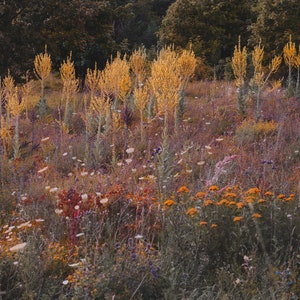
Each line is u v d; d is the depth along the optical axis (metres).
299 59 16.02
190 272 4.19
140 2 49.59
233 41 34.50
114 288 3.80
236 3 34.16
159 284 3.94
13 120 12.33
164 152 7.02
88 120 11.07
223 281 4.12
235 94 16.92
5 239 4.80
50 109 16.64
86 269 3.72
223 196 5.02
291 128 10.79
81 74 26.55
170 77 10.48
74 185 6.93
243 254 4.42
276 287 3.73
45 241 4.56
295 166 8.00
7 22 21.48
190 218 4.68
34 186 6.93
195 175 7.66
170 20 34.38
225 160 5.72
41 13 22.39
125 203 5.64
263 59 25.91
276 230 4.66
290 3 25.47
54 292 3.69
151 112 13.18
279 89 17.25
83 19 23.78
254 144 9.48
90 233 4.88
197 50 32.03
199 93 20.20
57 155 9.39
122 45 28.39
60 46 25.42
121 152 9.86
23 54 21.38
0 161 8.70
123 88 12.19
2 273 3.87
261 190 5.93
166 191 6.29
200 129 11.79
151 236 5.11
